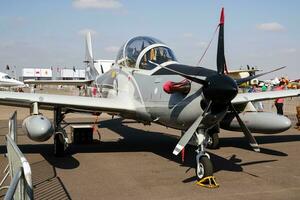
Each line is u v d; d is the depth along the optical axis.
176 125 6.28
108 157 7.51
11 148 3.67
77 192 4.90
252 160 7.33
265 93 9.06
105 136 10.92
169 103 6.23
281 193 4.97
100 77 11.10
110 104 7.59
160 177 5.83
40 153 7.93
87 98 7.74
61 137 7.46
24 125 6.39
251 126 7.96
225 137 10.78
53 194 4.77
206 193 4.95
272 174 6.11
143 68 7.61
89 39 15.59
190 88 5.71
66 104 7.22
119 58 8.92
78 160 7.16
